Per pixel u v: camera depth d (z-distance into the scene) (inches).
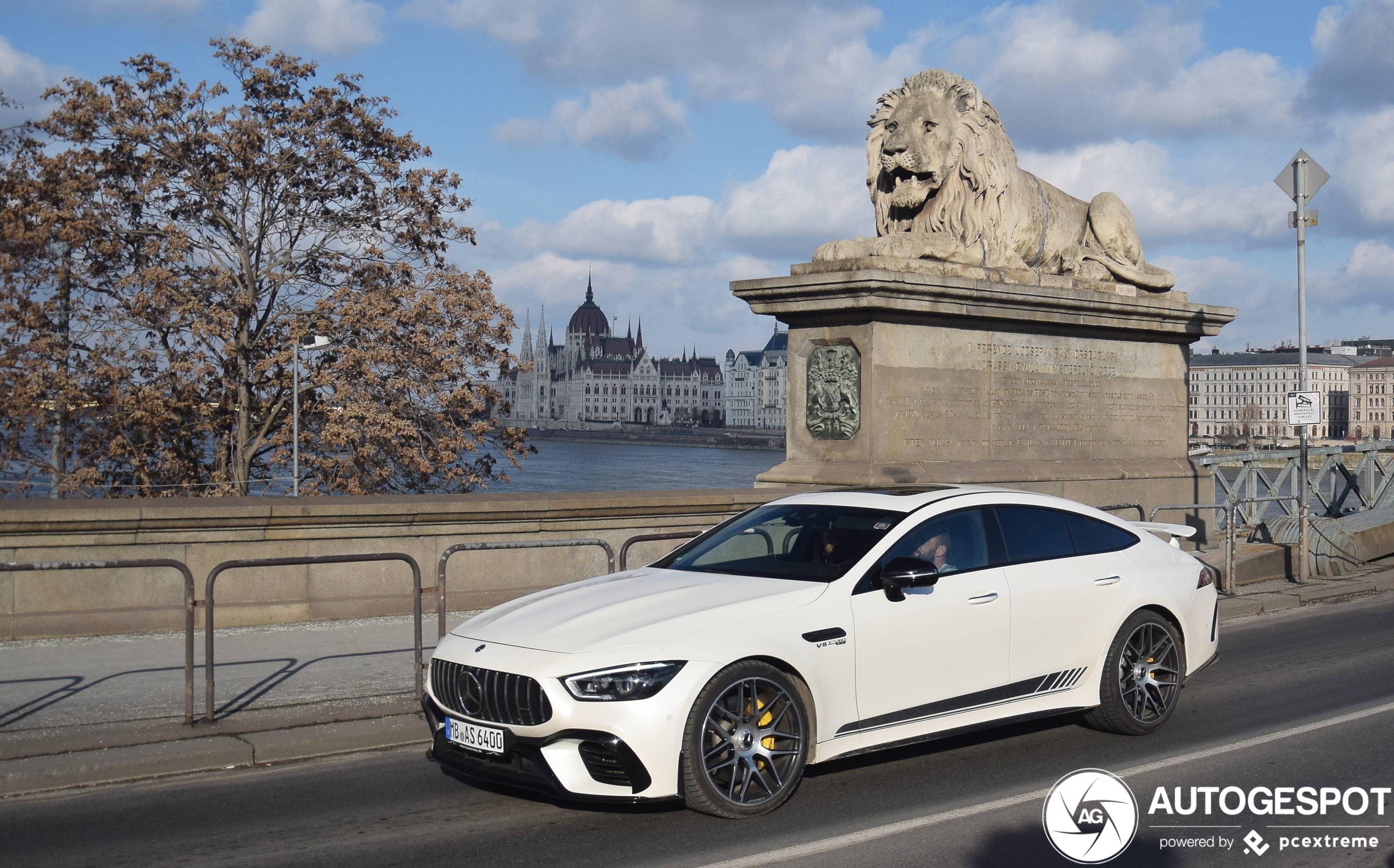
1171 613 323.9
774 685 249.4
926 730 275.4
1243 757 295.9
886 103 588.4
